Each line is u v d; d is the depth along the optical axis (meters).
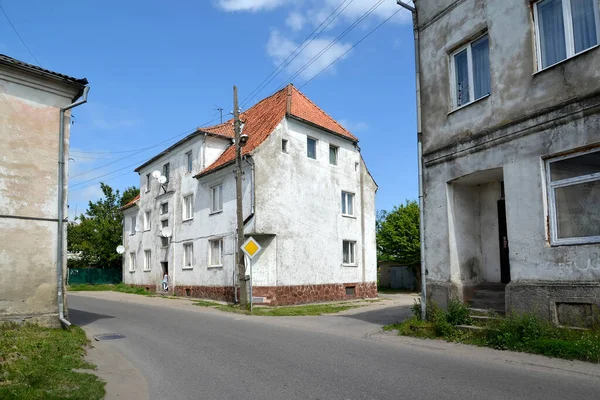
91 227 42.31
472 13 10.59
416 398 5.78
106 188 46.56
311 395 6.08
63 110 12.59
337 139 25.50
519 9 9.48
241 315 16.70
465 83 10.92
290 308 20.09
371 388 6.29
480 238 11.41
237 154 19.66
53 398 5.73
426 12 11.95
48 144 12.27
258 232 20.95
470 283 11.01
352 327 12.76
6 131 11.63
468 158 10.38
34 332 10.59
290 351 9.07
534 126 8.96
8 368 6.94
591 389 5.90
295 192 22.73
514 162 9.33
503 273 10.91
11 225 11.49
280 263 21.56
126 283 34.91
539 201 8.83
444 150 10.99
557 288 8.34
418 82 12.05
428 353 8.59
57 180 12.33
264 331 12.02
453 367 7.36
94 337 11.63
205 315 16.33
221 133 26.16
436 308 10.67
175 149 28.58
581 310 8.03
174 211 28.25
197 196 25.92
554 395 5.71
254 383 6.77
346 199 25.80
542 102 8.88
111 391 6.63
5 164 11.55
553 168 8.73
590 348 7.25
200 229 25.39
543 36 9.16
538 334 8.19
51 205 12.15
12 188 11.59
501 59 9.76
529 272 8.91
